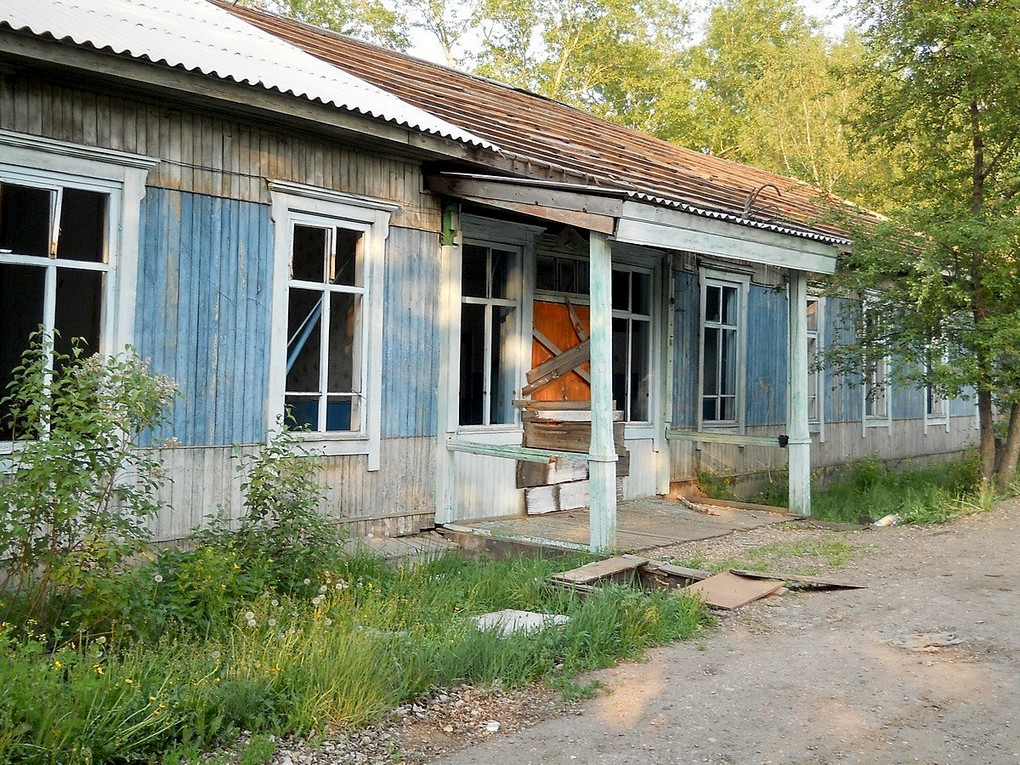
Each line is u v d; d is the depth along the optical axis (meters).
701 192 10.98
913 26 10.92
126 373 5.61
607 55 30.03
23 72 6.18
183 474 7.05
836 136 26.70
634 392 11.79
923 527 9.85
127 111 6.72
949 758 4.08
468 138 8.20
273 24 11.05
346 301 8.38
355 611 5.83
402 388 8.62
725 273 13.02
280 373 7.71
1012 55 10.65
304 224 7.87
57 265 6.40
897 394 17.50
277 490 6.52
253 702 4.32
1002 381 11.06
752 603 6.71
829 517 11.30
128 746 3.86
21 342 6.48
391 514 8.52
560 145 10.08
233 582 5.63
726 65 33.22
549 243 10.38
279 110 7.11
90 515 5.24
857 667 5.25
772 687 4.96
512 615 6.23
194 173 7.12
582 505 10.65
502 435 9.80
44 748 3.66
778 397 14.28
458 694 4.82
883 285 12.06
